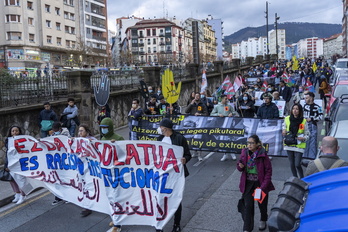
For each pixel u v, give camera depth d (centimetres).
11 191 789
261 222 553
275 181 794
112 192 552
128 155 548
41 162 679
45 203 732
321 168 415
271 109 956
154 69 1950
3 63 5612
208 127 980
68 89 1371
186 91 2491
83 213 645
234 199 696
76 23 6956
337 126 668
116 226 549
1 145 1032
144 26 12006
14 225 621
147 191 543
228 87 1475
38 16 6044
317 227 210
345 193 244
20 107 1105
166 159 535
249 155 526
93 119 1459
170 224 598
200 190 762
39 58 5950
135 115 1025
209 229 568
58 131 791
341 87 1306
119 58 8150
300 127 701
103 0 8231
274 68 3191
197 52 2608
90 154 596
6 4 5625
